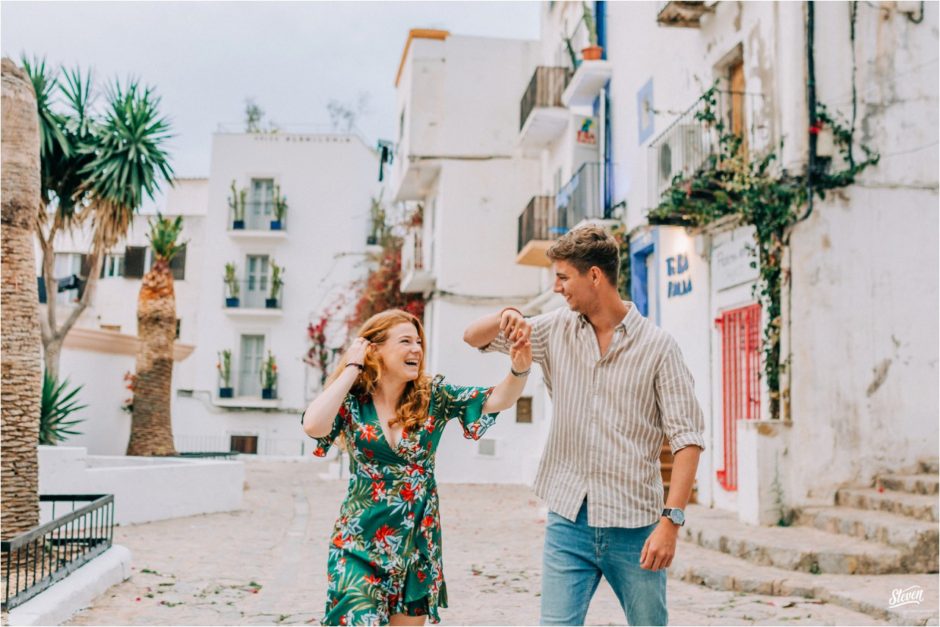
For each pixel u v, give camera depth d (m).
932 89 10.32
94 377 18.19
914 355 9.91
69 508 10.59
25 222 7.29
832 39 10.14
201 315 35.03
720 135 11.01
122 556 7.37
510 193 21.09
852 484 9.61
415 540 3.45
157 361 17.97
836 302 9.80
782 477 9.51
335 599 3.31
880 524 8.03
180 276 36.47
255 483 18.91
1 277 7.13
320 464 27.73
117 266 36.09
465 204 20.97
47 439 14.11
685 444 3.18
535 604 6.68
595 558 3.33
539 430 20.09
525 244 19.16
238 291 34.97
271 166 35.66
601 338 3.40
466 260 20.81
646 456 3.34
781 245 9.95
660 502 3.35
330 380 3.53
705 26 12.21
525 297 20.70
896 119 10.16
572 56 18.50
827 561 7.56
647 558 3.10
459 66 21.47
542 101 18.17
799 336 9.71
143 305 18.03
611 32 16.44
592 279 3.34
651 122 14.12
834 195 9.95
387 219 35.44
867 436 9.70
